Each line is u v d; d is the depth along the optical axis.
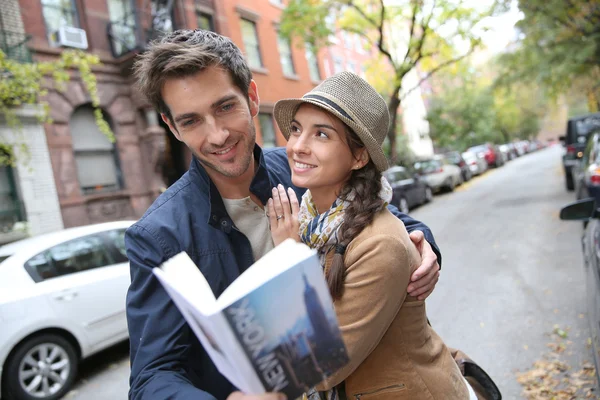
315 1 11.41
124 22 10.02
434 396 1.17
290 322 0.74
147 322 1.15
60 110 8.96
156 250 1.23
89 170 9.60
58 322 3.84
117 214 9.83
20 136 8.20
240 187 1.48
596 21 12.29
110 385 3.99
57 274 4.00
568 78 13.65
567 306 4.06
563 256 5.64
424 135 25.64
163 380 1.06
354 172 1.21
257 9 15.34
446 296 4.89
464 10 10.67
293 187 1.70
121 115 10.10
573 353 3.25
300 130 1.22
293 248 0.77
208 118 1.28
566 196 10.67
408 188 12.55
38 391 3.76
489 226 8.55
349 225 1.10
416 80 29.34
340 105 1.12
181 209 1.33
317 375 0.77
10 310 3.61
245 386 0.75
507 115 37.16
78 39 9.22
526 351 3.40
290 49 17.06
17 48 8.24
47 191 8.62
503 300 4.48
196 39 1.29
